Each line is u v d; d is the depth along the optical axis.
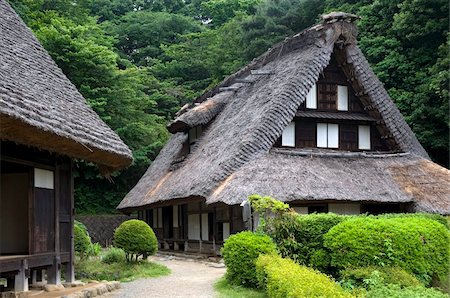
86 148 9.46
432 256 10.61
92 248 16.59
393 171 18.08
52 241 10.46
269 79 20.38
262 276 9.33
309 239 11.18
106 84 28.19
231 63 36.66
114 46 41.72
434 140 24.50
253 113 18.61
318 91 19.48
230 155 16.73
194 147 21.50
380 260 10.11
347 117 19.47
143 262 15.03
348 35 19.05
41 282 10.68
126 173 30.77
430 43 25.41
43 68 11.19
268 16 34.53
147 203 21.45
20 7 26.58
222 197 14.80
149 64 41.75
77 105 11.08
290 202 15.61
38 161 10.12
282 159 16.81
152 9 48.28
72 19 30.88
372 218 11.19
